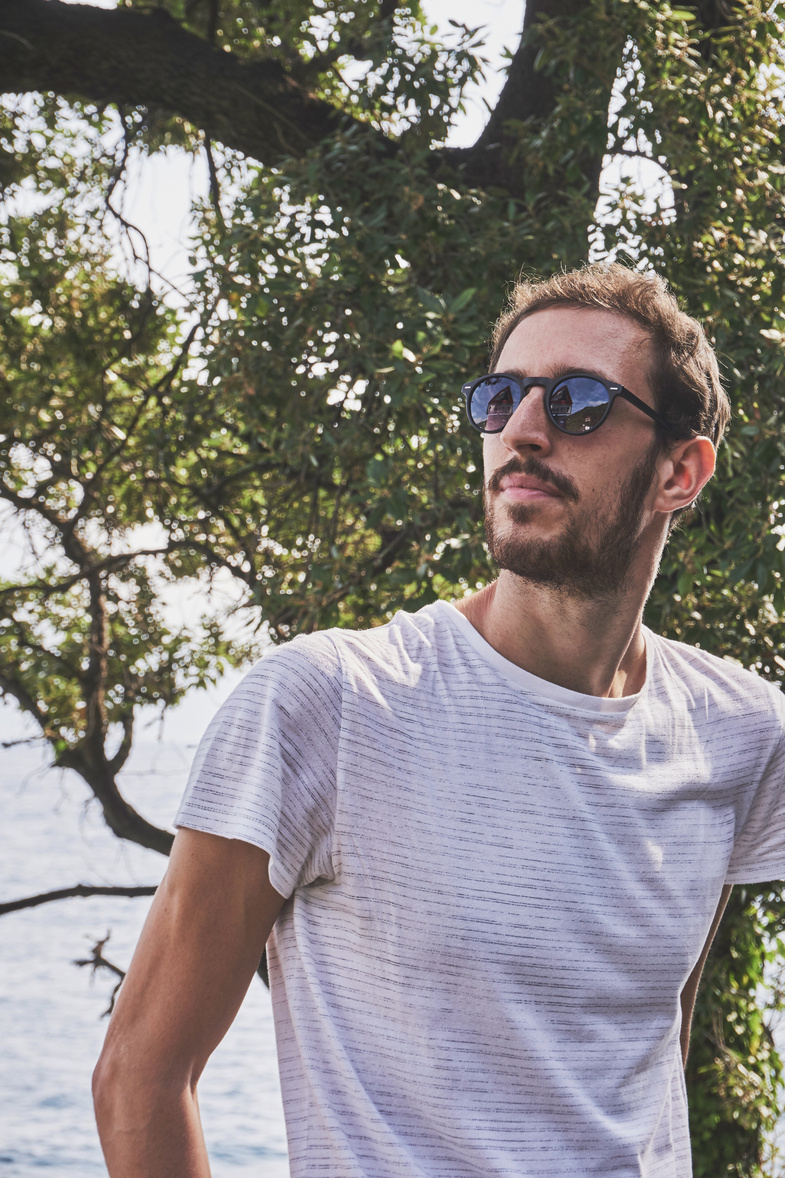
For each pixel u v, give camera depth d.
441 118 4.47
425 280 4.48
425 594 3.83
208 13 6.08
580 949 1.18
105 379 6.44
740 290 4.09
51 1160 18.05
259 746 1.11
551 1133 1.16
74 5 5.11
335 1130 1.11
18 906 6.71
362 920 1.13
